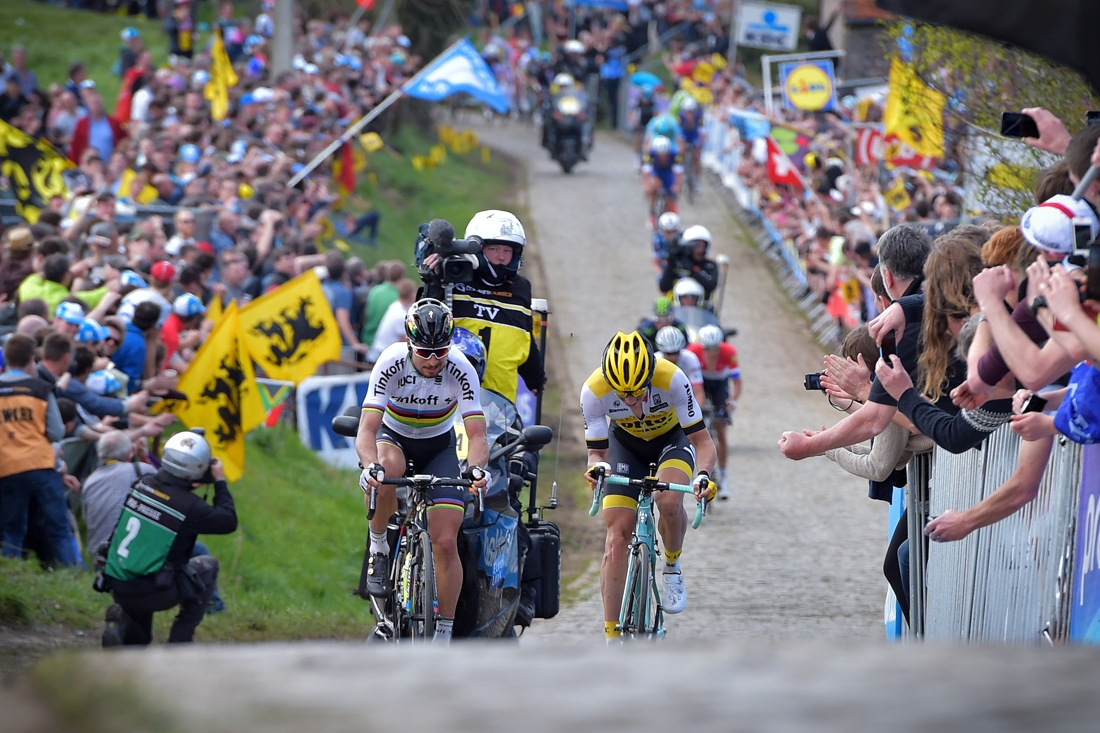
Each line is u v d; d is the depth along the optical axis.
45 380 23.27
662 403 18.73
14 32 92.19
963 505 14.31
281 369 35.31
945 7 9.02
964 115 25.59
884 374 12.59
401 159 81.81
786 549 30.80
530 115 117.06
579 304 62.88
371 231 62.41
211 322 32.72
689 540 31.70
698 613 24.72
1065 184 11.38
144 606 19.92
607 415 19.16
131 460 25.12
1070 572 11.06
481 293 19.34
